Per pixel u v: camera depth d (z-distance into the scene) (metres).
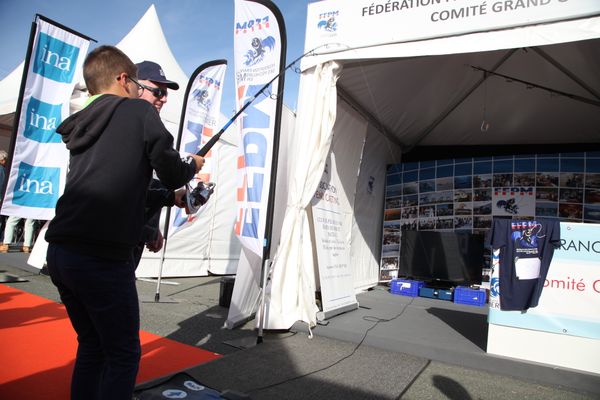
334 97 4.07
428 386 2.68
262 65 3.56
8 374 2.31
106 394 1.43
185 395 2.06
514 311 3.16
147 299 4.82
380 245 8.17
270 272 3.89
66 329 3.22
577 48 4.39
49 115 4.44
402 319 4.54
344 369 2.88
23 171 4.28
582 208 6.85
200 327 3.71
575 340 2.99
